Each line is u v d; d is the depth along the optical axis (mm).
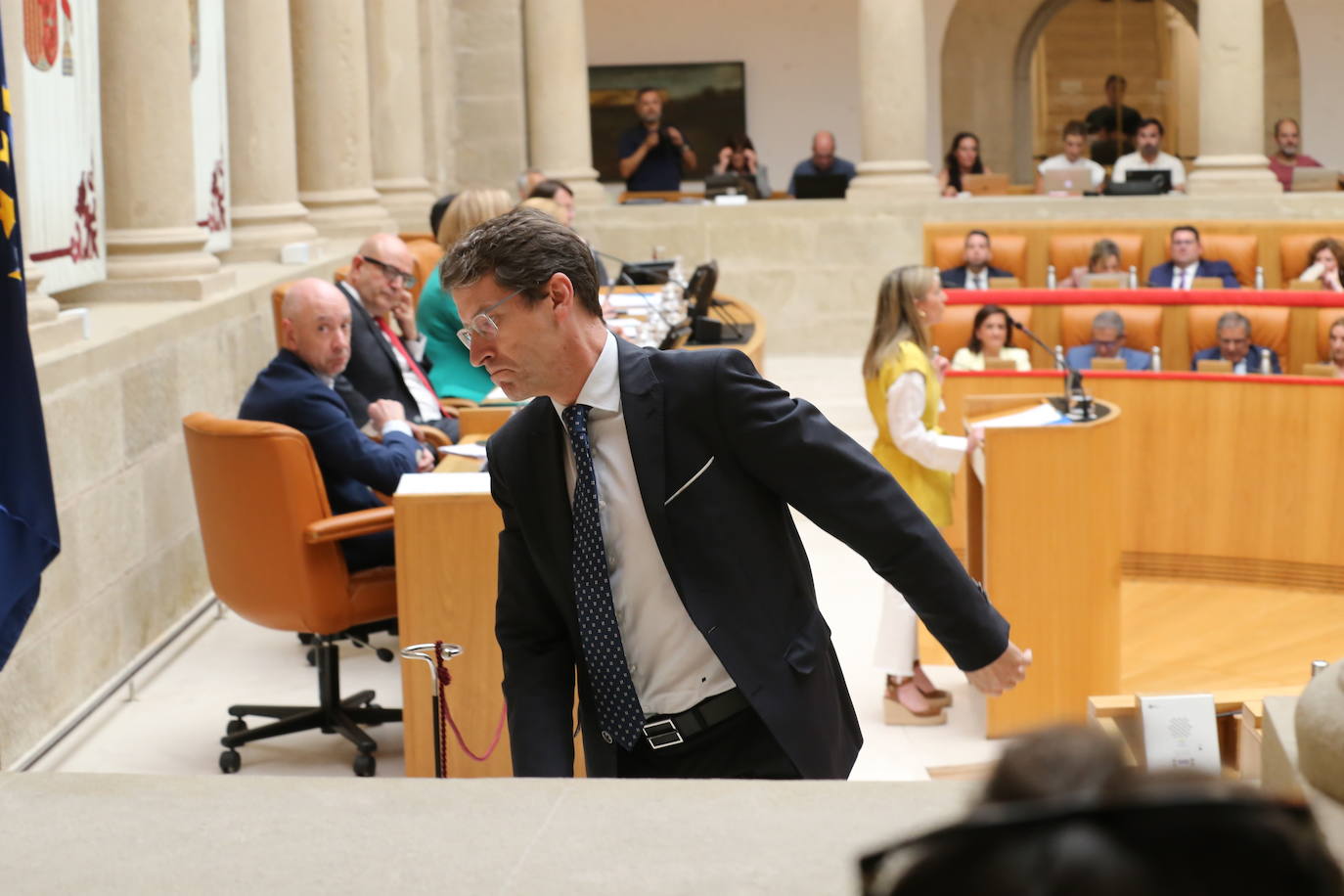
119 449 4895
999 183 12023
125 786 1778
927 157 15977
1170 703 2578
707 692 2111
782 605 2076
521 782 1759
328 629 4043
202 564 5746
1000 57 15766
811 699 2074
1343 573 6223
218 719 4590
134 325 5207
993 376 6605
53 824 1676
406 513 3697
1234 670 5270
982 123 15906
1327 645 5559
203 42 7191
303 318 4203
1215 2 11195
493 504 3682
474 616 3729
